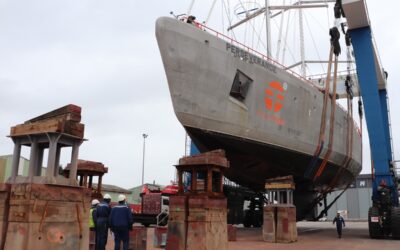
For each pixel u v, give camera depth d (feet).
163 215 69.21
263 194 87.76
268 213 52.03
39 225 17.29
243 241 51.49
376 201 59.06
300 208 74.49
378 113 58.85
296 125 58.90
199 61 45.62
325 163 68.64
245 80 50.98
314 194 81.20
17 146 19.81
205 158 29.30
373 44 65.72
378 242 52.44
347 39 68.03
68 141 19.03
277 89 55.11
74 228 18.61
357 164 90.12
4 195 18.35
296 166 63.05
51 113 19.88
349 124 75.66
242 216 82.58
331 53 62.59
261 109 52.85
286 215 51.21
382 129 58.54
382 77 69.97
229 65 48.52
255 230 72.95
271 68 54.60
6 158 79.30
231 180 74.02
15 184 17.80
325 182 78.28
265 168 61.62
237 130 49.83
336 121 72.59
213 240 27.94
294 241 51.21
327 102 68.33
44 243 17.34
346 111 79.25
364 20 58.80
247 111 50.96
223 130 48.42
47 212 17.62
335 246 46.37
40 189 17.52
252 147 53.06
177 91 44.70
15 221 17.40
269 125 53.88
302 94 60.34
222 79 47.73
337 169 76.74
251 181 71.97
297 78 59.88
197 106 45.75
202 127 46.65
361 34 60.64
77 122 19.25
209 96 46.70
